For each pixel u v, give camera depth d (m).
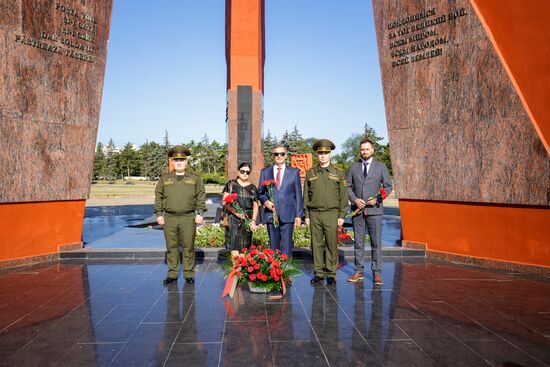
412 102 6.81
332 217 4.85
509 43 3.12
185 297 4.43
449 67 6.30
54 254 6.56
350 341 3.19
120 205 19.97
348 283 5.04
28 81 6.07
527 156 5.53
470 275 5.46
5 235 5.93
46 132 6.37
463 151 6.20
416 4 6.65
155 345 3.12
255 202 5.32
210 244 7.32
